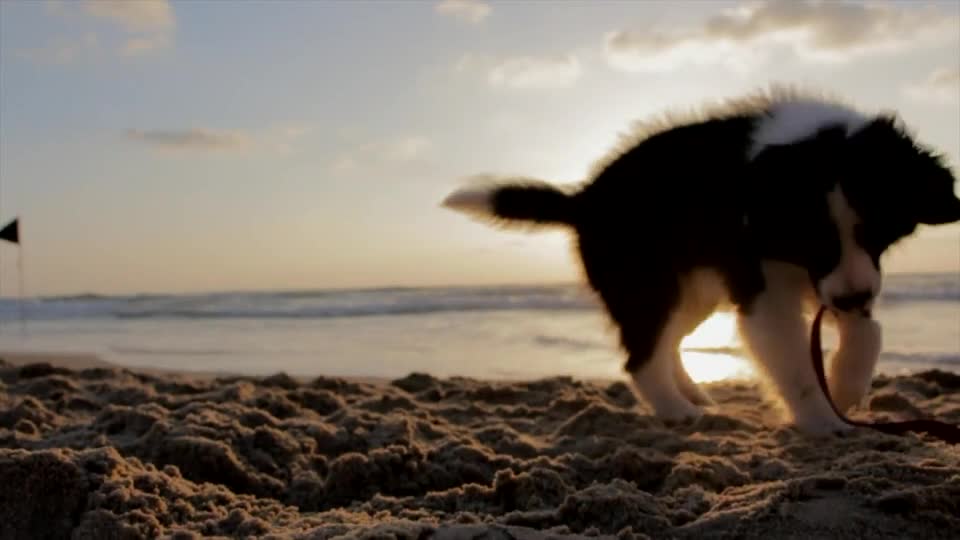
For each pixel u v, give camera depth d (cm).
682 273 173
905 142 152
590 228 181
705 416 172
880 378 205
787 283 161
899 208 149
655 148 176
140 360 315
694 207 169
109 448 144
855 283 147
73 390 211
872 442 152
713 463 144
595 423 172
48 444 163
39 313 675
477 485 141
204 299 845
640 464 147
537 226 188
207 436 158
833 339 271
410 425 168
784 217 153
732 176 164
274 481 150
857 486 128
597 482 145
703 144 171
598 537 121
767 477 141
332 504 147
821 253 150
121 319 581
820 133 154
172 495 139
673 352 185
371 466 149
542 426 177
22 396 206
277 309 597
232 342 383
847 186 148
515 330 391
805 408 161
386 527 121
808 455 150
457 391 207
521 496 137
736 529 123
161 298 883
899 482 129
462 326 423
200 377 254
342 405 192
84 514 133
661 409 175
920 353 272
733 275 164
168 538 127
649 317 175
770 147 155
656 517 125
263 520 134
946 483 127
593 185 182
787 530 121
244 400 190
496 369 272
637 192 176
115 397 201
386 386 220
